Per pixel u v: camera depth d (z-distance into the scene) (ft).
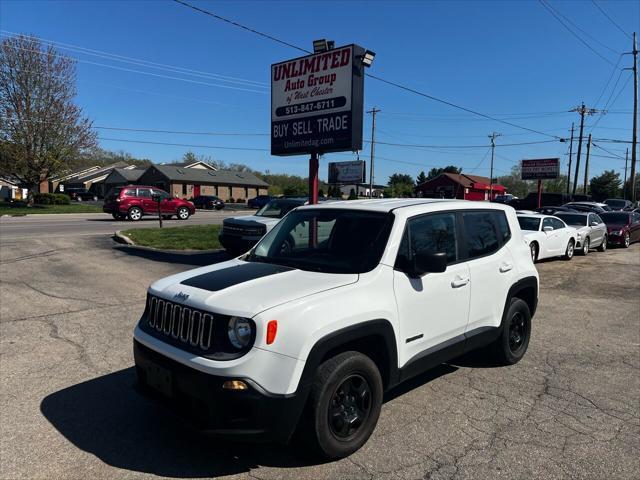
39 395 14.34
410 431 12.50
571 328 22.98
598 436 12.39
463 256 14.97
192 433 12.23
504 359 17.28
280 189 253.44
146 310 12.39
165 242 47.24
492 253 16.28
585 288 33.78
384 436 12.22
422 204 14.32
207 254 42.63
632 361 18.25
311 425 10.48
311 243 13.66
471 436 12.29
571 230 51.49
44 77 121.70
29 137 122.11
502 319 16.63
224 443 11.76
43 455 11.09
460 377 16.37
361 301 11.39
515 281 17.02
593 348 19.81
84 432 12.19
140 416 13.08
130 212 86.48
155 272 34.24
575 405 14.25
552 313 26.11
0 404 13.70
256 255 14.32
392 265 12.42
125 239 49.44
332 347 10.66
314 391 10.46
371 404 11.64
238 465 10.83
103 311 23.81
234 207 186.91
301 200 42.93
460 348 14.64
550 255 47.70
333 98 31.71
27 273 32.89
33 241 49.83
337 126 31.63
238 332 10.04
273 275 12.00
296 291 10.91
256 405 9.75
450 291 14.03
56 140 125.70
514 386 15.62
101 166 275.59
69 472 10.44
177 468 10.68
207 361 10.02
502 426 12.85
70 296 26.81
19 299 25.91
